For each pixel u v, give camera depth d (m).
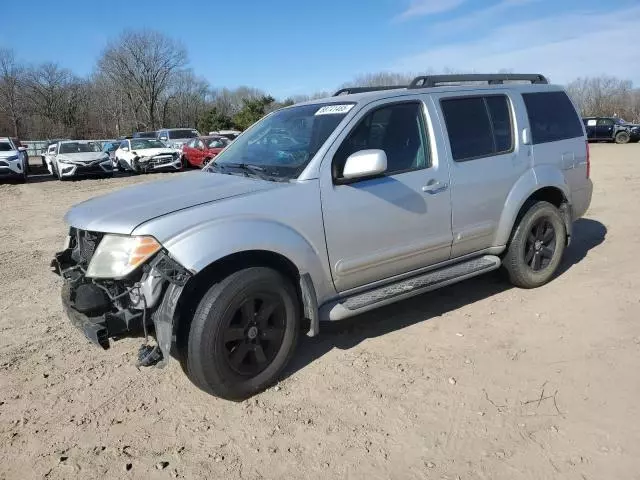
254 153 4.18
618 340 3.85
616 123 33.72
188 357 3.21
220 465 2.78
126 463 2.82
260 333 3.37
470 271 4.36
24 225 10.16
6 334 4.54
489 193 4.48
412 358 3.77
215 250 3.11
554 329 4.11
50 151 24.14
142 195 3.66
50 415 3.30
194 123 77.38
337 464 2.74
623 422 2.92
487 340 3.98
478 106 4.54
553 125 5.12
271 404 3.31
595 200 9.59
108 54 70.19
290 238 3.40
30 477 2.75
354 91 4.80
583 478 2.53
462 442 2.84
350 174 3.54
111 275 3.13
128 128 74.00
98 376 3.76
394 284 4.06
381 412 3.15
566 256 6.04
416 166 4.07
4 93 68.81
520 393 3.26
